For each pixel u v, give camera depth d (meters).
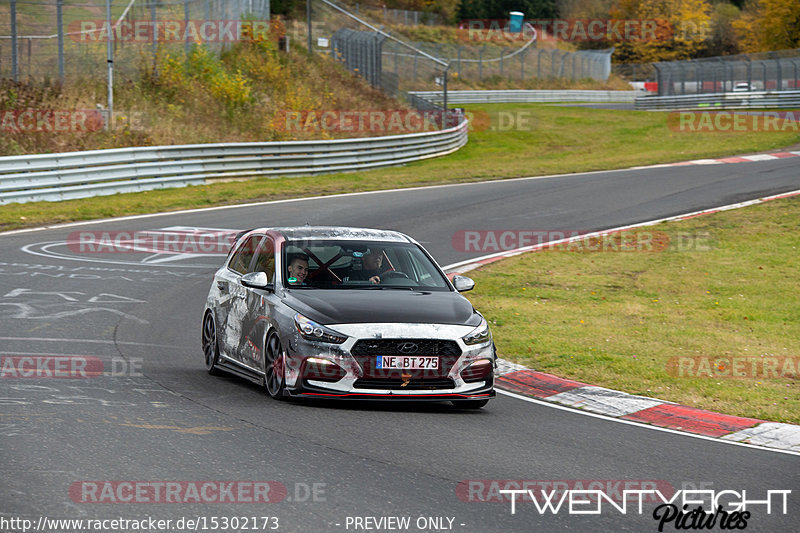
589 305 55.47
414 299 32.69
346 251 35.19
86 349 39.41
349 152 122.06
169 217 83.62
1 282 53.97
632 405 35.00
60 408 28.73
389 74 186.25
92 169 92.94
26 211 82.00
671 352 44.31
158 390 32.69
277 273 33.78
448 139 151.75
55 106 111.19
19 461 22.78
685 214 88.56
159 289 55.28
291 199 96.44
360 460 24.72
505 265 66.75
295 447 25.67
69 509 19.62
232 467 23.36
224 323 36.69
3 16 134.75
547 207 93.62
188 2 146.88
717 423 32.84
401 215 87.19
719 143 157.12
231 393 33.06
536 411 33.53
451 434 28.56
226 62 156.38
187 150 103.00
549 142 171.12
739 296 59.12
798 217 84.81
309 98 156.88
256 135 131.75
